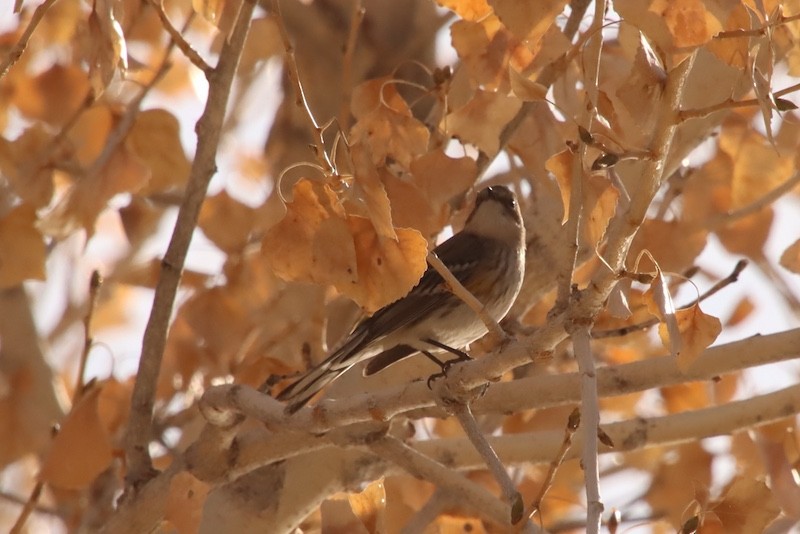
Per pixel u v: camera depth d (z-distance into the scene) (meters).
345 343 10.75
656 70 7.24
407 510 11.30
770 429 10.88
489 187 12.37
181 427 12.61
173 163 11.09
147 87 11.26
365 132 8.75
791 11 7.50
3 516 15.46
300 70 13.80
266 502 10.10
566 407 12.16
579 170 7.63
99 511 12.55
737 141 11.13
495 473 8.05
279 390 10.95
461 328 11.41
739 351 8.58
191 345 11.99
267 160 13.81
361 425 9.64
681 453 12.08
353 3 13.77
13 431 13.77
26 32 8.34
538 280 11.73
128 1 11.16
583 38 7.55
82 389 10.89
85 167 11.71
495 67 8.48
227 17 8.91
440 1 8.01
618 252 7.43
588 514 6.71
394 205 8.70
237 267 11.69
